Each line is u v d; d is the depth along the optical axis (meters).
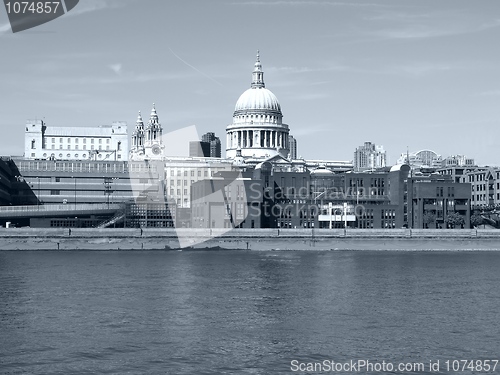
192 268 145.88
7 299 96.56
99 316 83.44
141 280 121.19
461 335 73.56
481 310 89.06
